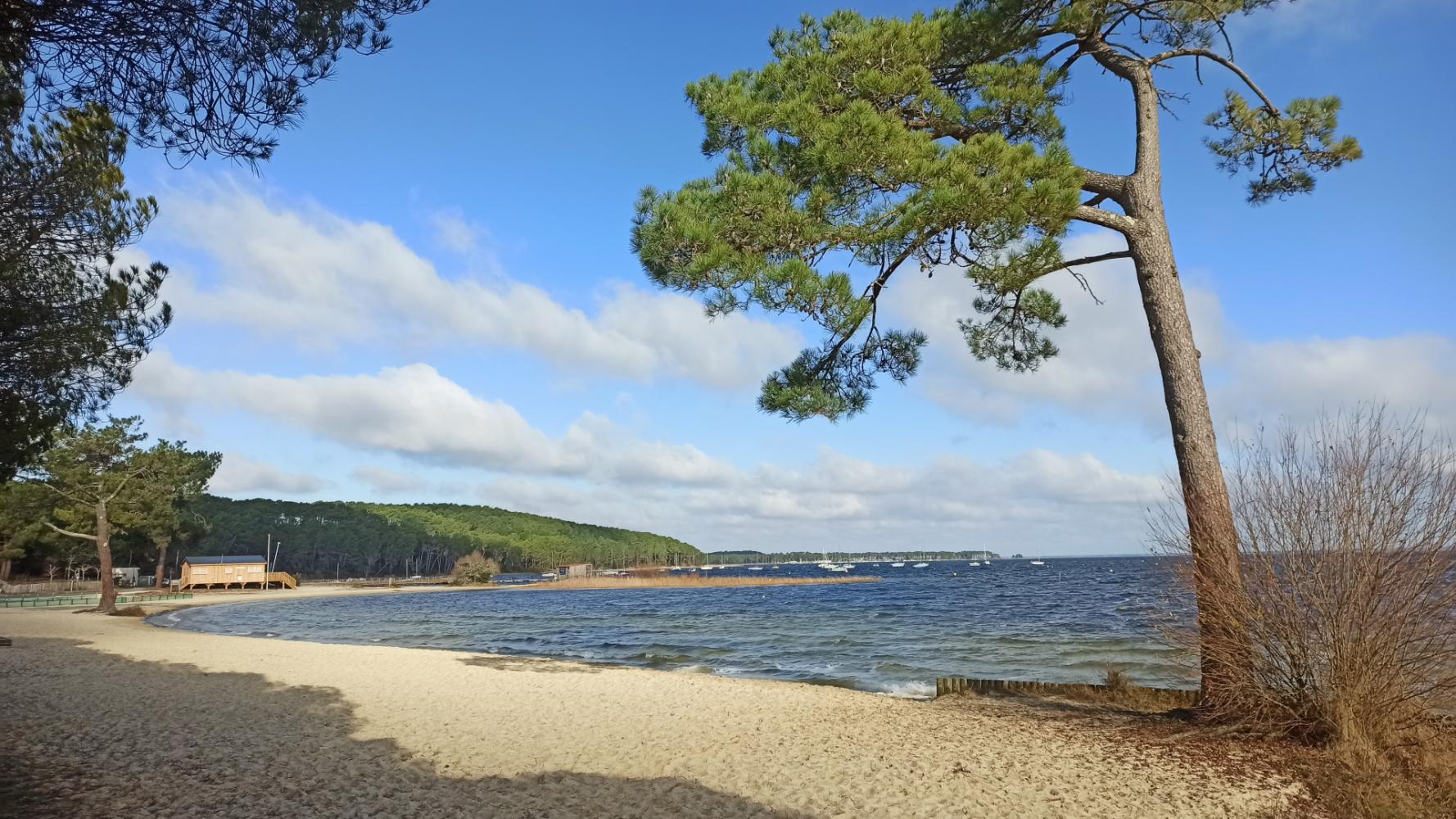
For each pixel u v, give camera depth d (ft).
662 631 102.06
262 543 399.85
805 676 56.95
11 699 37.35
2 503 159.53
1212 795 19.76
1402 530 21.49
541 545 519.60
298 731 30.66
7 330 25.16
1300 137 33.42
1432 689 21.16
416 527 499.51
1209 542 24.49
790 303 25.85
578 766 25.45
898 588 259.19
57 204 26.18
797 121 27.66
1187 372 27.81
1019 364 38.55
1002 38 30.96
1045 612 119.24
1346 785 19.60
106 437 118.52
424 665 55.67
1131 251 29.68
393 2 18.28
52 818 18.72
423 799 21.35
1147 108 30.48
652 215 28.99
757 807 20.65
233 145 17.98
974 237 26.84
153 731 29.99
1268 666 23.36
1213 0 31.19
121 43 16.46
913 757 25.17
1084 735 26.43
